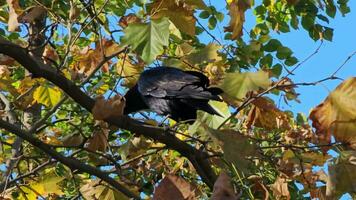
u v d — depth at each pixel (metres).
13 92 12.20
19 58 7.66
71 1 9.85
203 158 8.40
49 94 12.10
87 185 9.30
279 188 8.84
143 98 9.94
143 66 11.45
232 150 6.80
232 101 8.62
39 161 12.11
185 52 10.79
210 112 8.36
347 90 7.14
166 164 11.27
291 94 9.48
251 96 8.20
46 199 12.95
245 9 8.10
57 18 9.85
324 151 7.54
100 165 10.96
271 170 9.96
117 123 7.90
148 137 8.45
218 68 10.61
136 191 9.49
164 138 8.20
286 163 9.15
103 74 14.95
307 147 7.95
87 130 12.52
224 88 6.63
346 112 7.17
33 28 12.50
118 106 7.26
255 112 9.57
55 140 12.63
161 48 7.21
